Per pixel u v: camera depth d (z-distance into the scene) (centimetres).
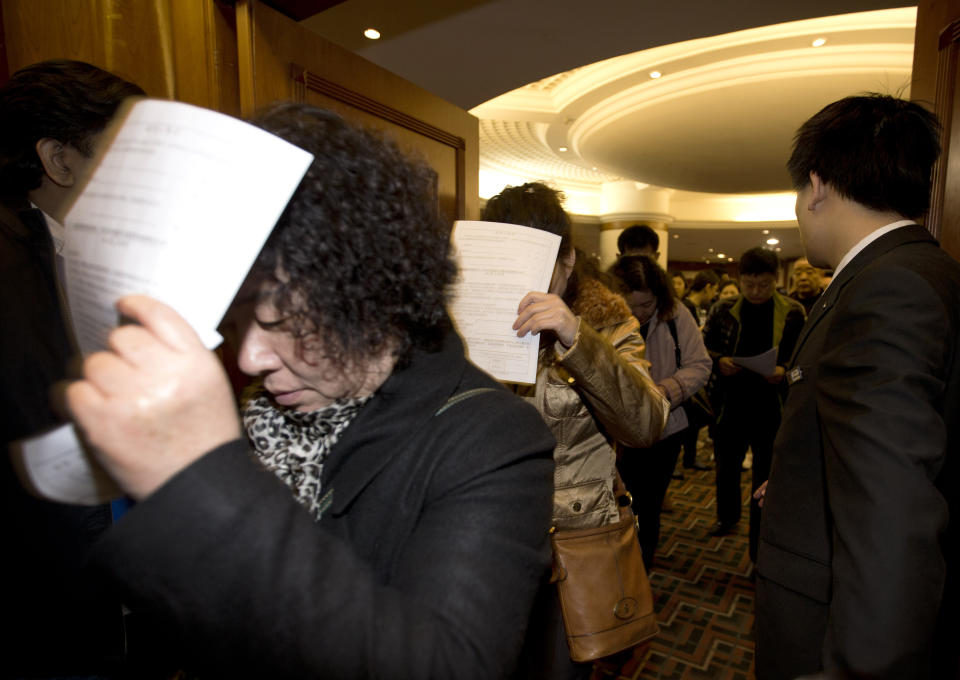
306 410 51
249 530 32
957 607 83
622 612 104
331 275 40
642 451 203
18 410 62
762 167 734
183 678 61
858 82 468
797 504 89
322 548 36
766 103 517
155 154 34
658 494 207
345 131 44
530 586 43
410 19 241
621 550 108
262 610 32
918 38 128
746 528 294
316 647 33
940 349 71
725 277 568
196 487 31
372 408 51
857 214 92
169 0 124
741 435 256
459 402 50
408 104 166
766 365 233
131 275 33
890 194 89
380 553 47
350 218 41
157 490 31
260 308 41
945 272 78
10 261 67
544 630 105
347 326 42
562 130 685
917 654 62
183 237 33
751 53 464
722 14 241
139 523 31
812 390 89
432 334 51
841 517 69
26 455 34
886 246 86
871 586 63
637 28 251
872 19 411
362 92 148
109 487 36
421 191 49
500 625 40
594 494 111
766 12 237
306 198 40
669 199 1123
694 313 476
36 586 64
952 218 115
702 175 784
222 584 32
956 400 77
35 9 126
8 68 127
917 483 64
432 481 46
